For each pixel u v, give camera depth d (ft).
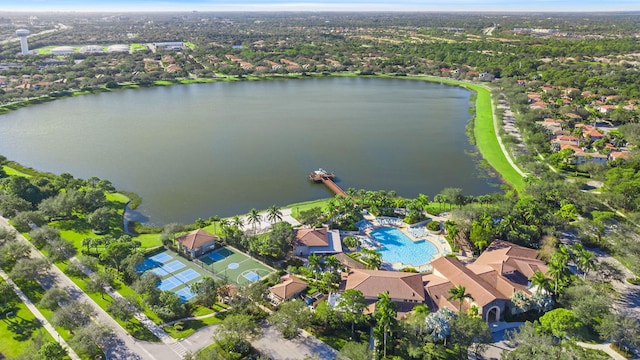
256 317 361.71
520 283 400.06
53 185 587.27
